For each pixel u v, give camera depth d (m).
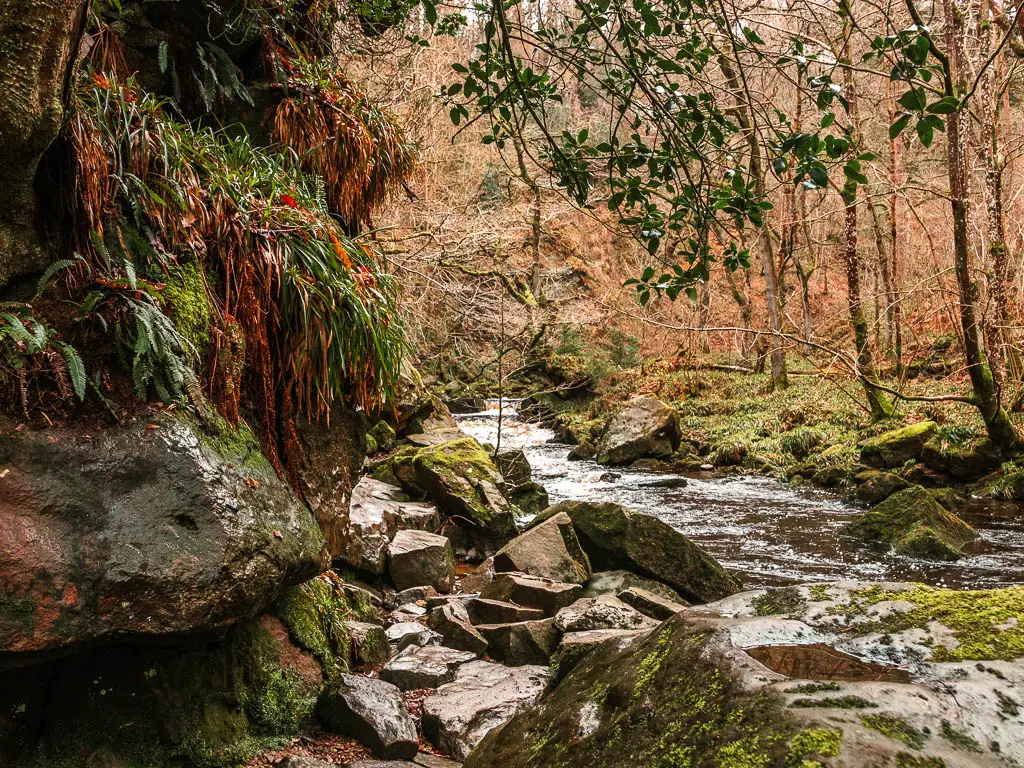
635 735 1.30
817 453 14.21
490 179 19.67
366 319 3.38
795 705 1.12
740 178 2.44
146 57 3.75
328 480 3.67
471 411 20.81
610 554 6.61
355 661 3.95
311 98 4.30
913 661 1.27
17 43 2.05
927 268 20.42
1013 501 10.66
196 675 2.85
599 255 28.11
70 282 2.46
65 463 2.28
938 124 2.13
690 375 21.16
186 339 2.67
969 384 15.38
